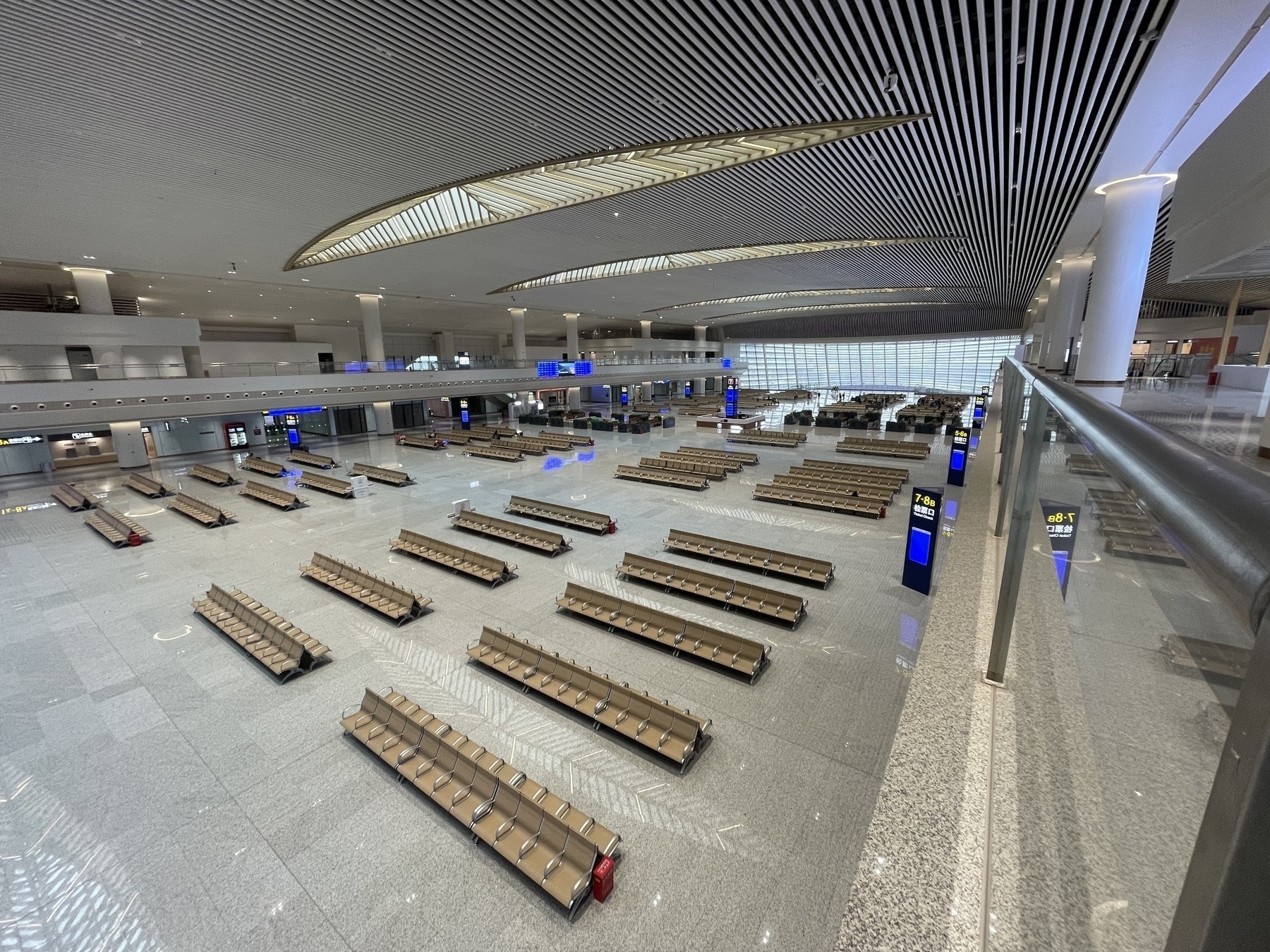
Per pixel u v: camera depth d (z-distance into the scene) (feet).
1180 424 29.40
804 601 30.53
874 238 57.52
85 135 30.32
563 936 15.55
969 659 8.38
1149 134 28.43
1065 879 4.65
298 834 18.70
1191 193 31.81
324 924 15.99
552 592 35.06
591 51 23.89
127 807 19.84
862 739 22.20
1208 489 1.72
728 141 33.50
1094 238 49.34
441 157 34.73
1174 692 3.02
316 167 36.01
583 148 33.83
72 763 21.85
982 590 10.91
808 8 21.04
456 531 47.29
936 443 80.89
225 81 25.82
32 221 44.04
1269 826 1.04
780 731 22.65
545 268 71.46
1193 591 2.16
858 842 17.98
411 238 57.31
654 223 51.39
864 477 56.95
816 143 33.04
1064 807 5.26
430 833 18.65
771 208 47.11
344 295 86.28
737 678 26.02
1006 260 68.54
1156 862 3.37
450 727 22.17
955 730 6.81
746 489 58.49
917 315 155.63
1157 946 3.26
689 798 19.65
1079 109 27.86
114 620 32.99
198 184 38.04
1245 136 24.62
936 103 27.84
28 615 33.86
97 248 53.06
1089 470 5.07
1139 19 20.65
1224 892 1.21
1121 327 37.01
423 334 136.15
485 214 53.72
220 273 65.26
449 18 21.75
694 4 21.07
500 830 17.89
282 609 33.99
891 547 41.16
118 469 77.61
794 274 80.94
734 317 160.15
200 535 48.06
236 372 80.94
